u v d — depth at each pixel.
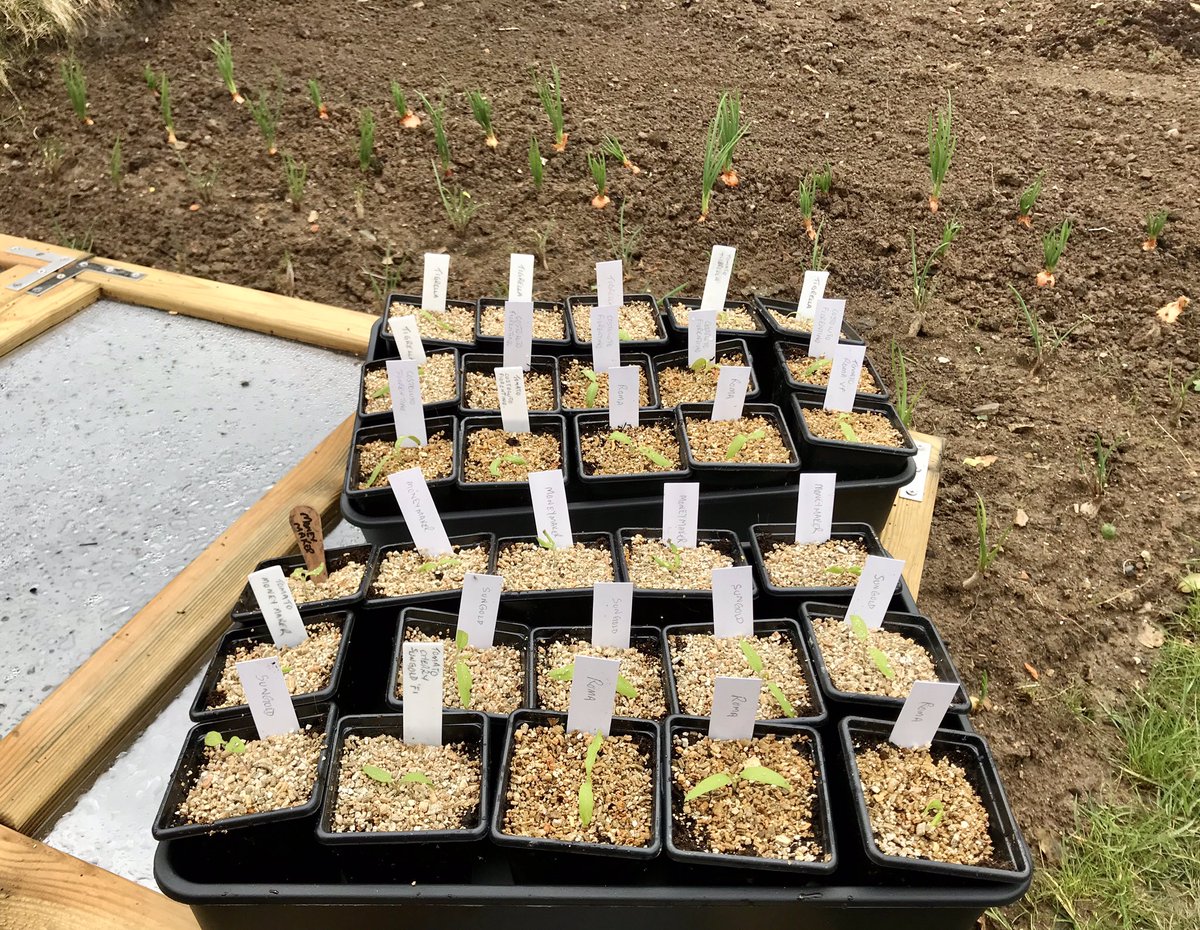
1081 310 0.88
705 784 0.42
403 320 0.69
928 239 0.95
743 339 0.74
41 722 0.52
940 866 0.40
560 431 0.65
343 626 0.51
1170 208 0.95
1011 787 0.57
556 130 1.02
